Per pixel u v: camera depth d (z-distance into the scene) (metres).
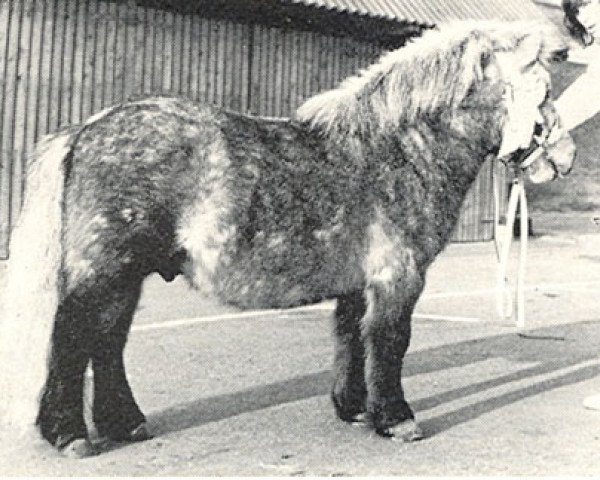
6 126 10.34
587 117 4.64
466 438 3.87
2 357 3.22
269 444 3.68
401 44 14.44
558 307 8.43
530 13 15.86
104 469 3.24
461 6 14.53
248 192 3.39
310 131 3.70
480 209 15.45
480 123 3.88
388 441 3.78
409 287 3.72
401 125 3.80
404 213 3.72
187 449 3.56
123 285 3.28
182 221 3.32
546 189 21.09
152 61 11.68
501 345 6.34
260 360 5.48
